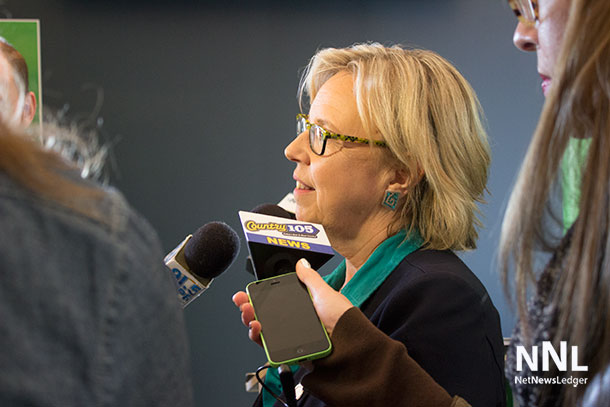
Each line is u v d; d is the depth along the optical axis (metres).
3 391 0.42
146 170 3.36
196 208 3.39
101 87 3.30
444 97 1.20
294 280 1.01
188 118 3.36
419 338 1.01
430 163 1.17
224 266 1.16
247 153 3.39
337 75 1.27
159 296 0.52
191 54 3.33
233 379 3.40
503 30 3.34
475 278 1.13
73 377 0.45
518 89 3.37
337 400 0.88
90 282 0.47
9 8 3.21
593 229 0.63
